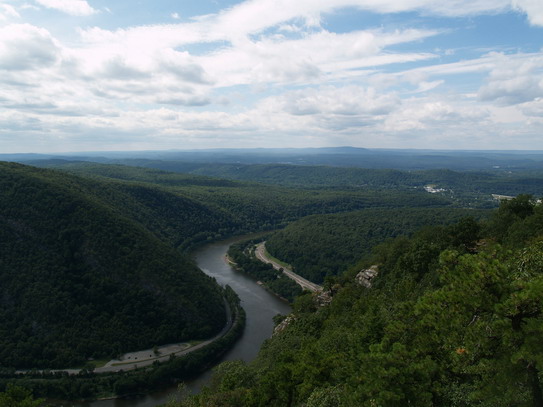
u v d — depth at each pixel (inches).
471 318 1034.7
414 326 1327.5
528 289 903.7
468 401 1104.2
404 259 3095.5
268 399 1866.4
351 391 1200.2
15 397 1657.2
